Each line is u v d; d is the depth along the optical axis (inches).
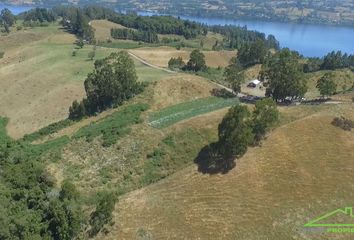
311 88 6018.7
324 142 3304.6
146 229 2628.0
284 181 2918.3
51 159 3558.1
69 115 4753.9
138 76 5260.8
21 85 5856.3
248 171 3029.0
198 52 6427.2
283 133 3415.4
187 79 4931.1
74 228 2571.4
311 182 2901.1
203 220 2647.6
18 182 3002.0
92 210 2854.3
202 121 3818.9
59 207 2657.5
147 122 3932.1
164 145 3570.4
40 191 2915.8
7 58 7549.2
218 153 3262.8
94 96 4670.3
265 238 2490.2
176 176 3147.1
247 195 2819.9
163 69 6072.8
